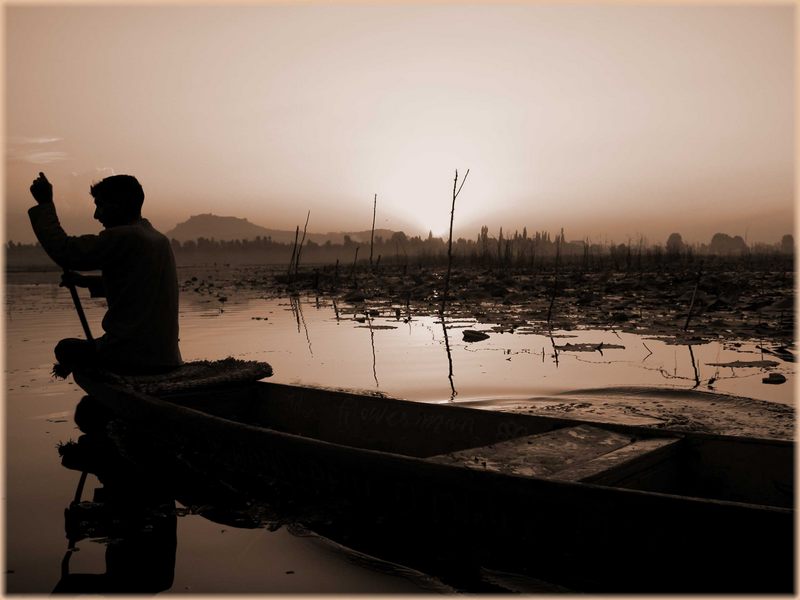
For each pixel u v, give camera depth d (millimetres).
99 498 3729
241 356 8836
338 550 3012
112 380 5090
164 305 5312
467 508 2828
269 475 3650
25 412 5855
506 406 5887
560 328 11984
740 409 5656
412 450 4492
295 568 2836
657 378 7082
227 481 3924
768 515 2189
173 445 4418
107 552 3027
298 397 5199
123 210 5273
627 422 5223
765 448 3264
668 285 23625
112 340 5195
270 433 3654
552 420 3900
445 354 8930
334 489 3318
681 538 2340
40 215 5023
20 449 4738
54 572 2828
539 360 8367
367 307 17844
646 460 3205
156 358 5293
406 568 2816
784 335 10477
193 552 3012
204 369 5492
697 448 3438
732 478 3344
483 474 2770
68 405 6133
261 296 24031
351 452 3230
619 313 13430
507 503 2705
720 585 2291
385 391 6508
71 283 5480
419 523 2984
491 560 2758
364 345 9891
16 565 2896
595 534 2510
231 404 5395
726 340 10070
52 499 3734
